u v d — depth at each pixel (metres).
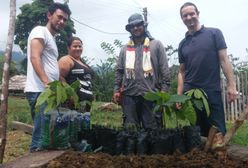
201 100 2.04
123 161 1.65
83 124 2.03
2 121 3.11
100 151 1.92
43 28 2.47
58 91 1.87
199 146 1.87
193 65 2.55
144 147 1.85
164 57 2.85
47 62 2.49
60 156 1.72
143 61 2.82
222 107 2.55
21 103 9.92
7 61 3.20
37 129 2.15
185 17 2.59
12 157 3.90
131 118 2.83
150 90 2.81
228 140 1.74
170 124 2.00
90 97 2.79
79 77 2.77
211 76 2.54
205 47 2.54
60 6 2.58
